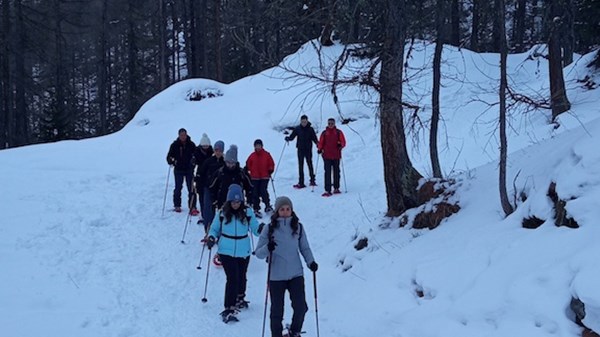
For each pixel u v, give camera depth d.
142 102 40.34
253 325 6.53
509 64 21.78
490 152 14.45
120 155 17.80
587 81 16.70
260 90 23.12
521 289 4.91
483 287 5.35
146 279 7.95
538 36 8.89
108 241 9.63
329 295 7.42
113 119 45.16
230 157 8.92
